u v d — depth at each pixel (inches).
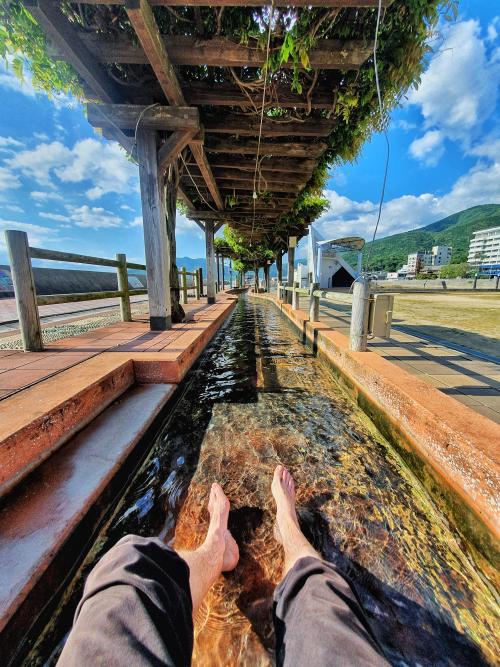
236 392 99.0
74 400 57.1
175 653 21.1
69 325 156.8
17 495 41.0
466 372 83.8
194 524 45.9
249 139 141.6
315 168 164.9
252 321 267.7
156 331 129.0
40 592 30.7
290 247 307.6
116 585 24.4
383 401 71.7
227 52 86.9
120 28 83.1
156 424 70.9
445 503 47.0
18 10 75.0
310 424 77.7
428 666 28.8
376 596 35.4
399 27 79.7
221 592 35.8
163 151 112.7
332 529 44.9
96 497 43.0
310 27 77.5
